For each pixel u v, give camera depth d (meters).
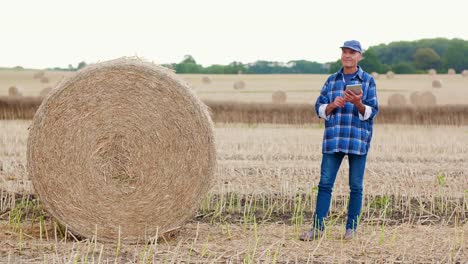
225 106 26.05
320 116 7.80
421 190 10.72
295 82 46.06
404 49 70.81
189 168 7.60
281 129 22.11
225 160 13.64
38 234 7.85
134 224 7.56
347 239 7.72
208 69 65.06
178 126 7.56
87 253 6.60
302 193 10.41
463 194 10.43
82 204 7.50
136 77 7.54
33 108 26.53
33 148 7.46
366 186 10.89
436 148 16.34
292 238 7.79
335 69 55.84
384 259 6.82
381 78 51.38
